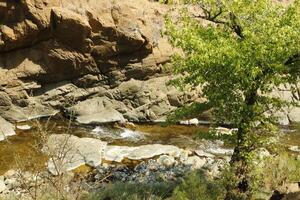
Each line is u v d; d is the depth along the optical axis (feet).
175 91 91.04
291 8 46.21
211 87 47.57
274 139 49.67
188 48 47.01
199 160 68.59
